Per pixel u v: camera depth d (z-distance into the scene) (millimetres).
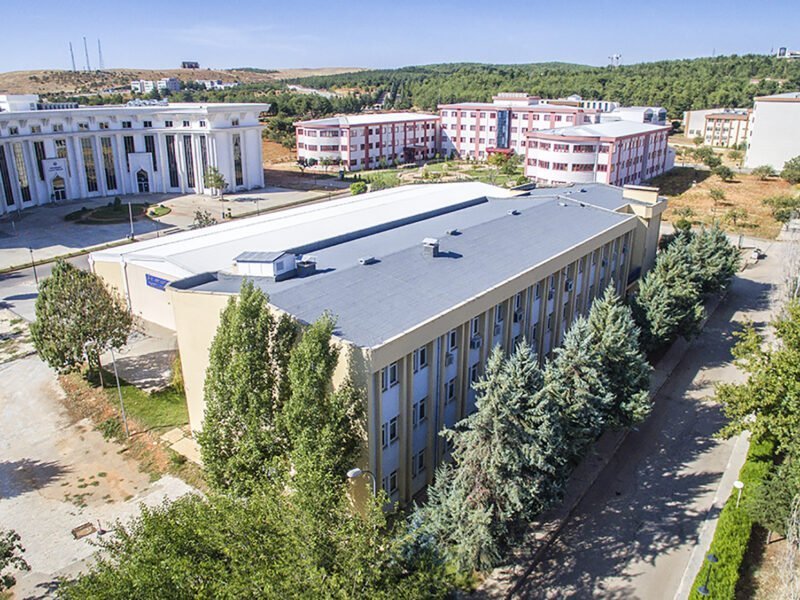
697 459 35344
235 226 56406
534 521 30297
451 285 34750
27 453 35219
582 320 32000
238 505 20938
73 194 99875
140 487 32344
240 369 27266
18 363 45719
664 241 70438
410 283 34500
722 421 39094
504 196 64250
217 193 103688
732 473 33719
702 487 32906
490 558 26109
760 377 30109
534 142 106375
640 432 37969
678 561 27922
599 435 34625
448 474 27938
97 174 101438
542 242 44031
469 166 133500
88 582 19031
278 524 19562
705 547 28469
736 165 128125
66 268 40188
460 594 26047
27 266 68562
